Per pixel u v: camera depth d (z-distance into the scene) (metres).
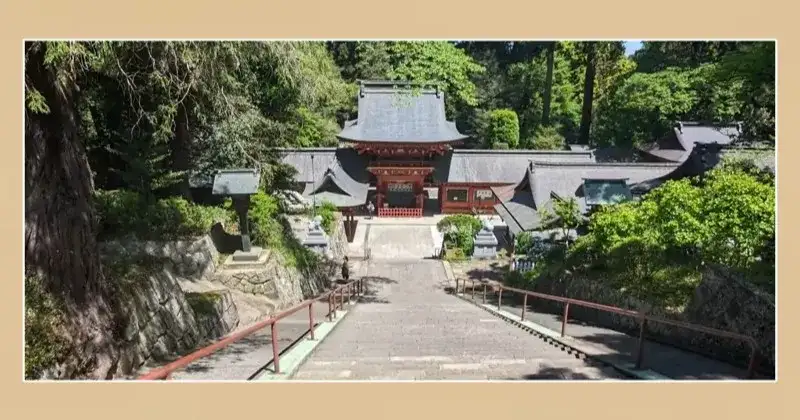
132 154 12.03
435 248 27.52
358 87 36.38
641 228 10.38
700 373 5.66
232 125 11.98
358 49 37.06
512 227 23.53
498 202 28.31
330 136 29.56
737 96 12.16
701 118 36.47
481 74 45.03
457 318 11.41
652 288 8.70
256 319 10.36
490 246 25.05
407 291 19.22
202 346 7.63
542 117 44.22
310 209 23.77
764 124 13.38
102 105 11.82
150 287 7.01
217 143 13.37
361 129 34.75
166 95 10.06
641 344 5.89
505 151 36.72
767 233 7.75
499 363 6.38
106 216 10.64
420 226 31.67
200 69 7.73
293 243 16.92
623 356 6.50
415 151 34.09
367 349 7.45
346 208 30.28
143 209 11.47
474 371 5.93
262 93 14.02
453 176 35.50
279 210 18.34
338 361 6.51
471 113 45.34
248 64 9.84
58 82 5.06
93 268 5.51
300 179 34.00
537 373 5.88
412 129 35.03
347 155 35.81
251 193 11.91
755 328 6.12
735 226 7.99
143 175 12.14
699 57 34.16
